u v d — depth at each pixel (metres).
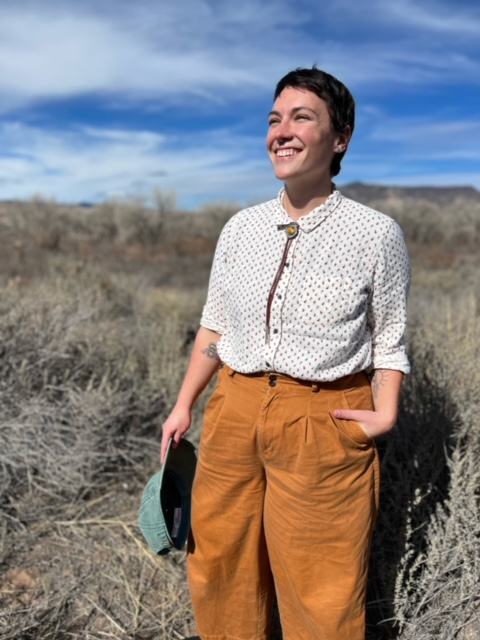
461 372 3.26
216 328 2.13
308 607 1.95
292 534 1.92
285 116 1.75
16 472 3.38
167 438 2.20
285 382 1.85
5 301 4.84
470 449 2.55
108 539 3.06
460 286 11.68
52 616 2.51
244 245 1.92
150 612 2.59
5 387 3.64
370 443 1.88
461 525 2.29
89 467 3.50
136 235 26.66
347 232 1.78
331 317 1.78
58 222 27.70
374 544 2.43
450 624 2.11
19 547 2.96
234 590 2.15
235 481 2.01
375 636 2.34
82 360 4.26
